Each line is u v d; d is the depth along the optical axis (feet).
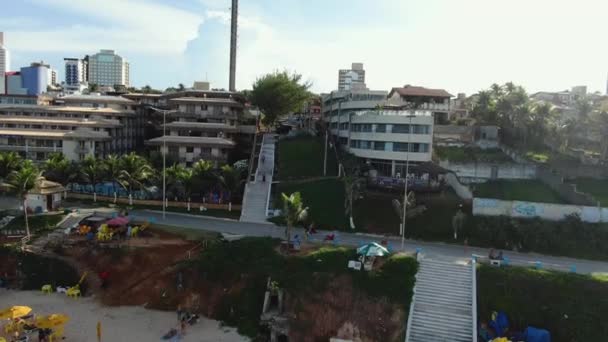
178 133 337.11
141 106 411.95
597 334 143.13
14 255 197.06
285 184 269.85
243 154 354.13
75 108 367.66
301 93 400.88
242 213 236.22
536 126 311.27
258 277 171.53
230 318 165.48
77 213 236.02
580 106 316.60
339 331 153.07
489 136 325.42
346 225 218.38
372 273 165.27
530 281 158.51
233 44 515.91
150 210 246.06
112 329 156.56
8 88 545.03
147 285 180.04
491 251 174.29
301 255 177.47
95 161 274.36
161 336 153.38
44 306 171.73
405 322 150.30
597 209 202.39
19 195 207.92
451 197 232.32
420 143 270.46
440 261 171.94
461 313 152.66
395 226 214.48
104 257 191.83
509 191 242.78
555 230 199.41
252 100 395.75
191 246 193.88
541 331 143.13
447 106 359.46
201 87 414.00
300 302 160.25
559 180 239.50
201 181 255.09
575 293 153.38
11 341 144.56
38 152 333.42
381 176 261.03
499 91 379.76
